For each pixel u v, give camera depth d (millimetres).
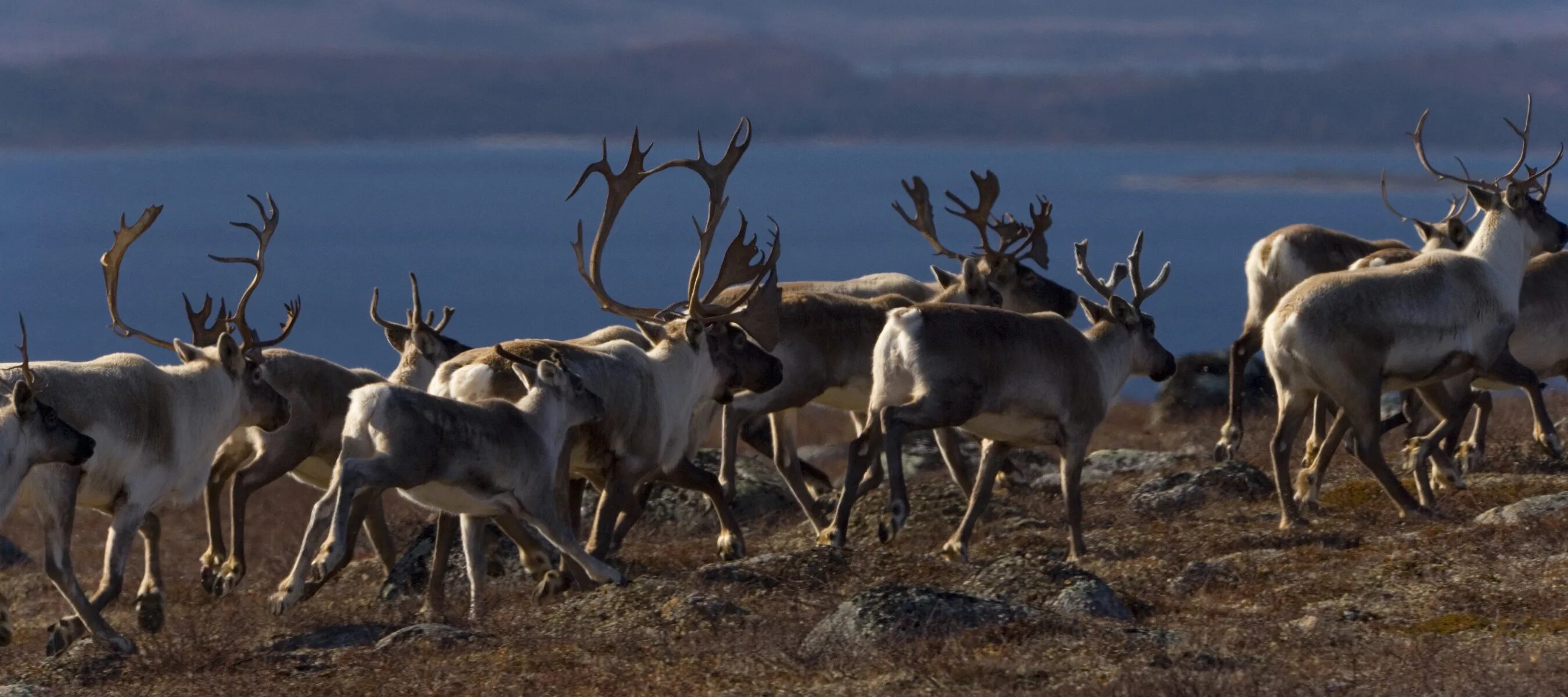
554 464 37125
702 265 44281
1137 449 72312
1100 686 27406
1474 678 27203
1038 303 58531
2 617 36094
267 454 43750
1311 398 44125
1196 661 29156
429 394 34906
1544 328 51219
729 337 44906
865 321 49531
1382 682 27297
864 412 51688
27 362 33250
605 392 40312
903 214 60719
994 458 42938
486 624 35531
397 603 40688
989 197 58938
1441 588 34469
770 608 35969
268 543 60781
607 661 31203
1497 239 46500
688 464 43906
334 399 44781
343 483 32969
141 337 40625
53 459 33844
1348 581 36000
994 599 32438
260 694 30000
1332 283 43719
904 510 40781
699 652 31484
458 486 35125
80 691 31234
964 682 28438
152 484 37219
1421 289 43969
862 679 29094
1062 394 42156
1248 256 60562
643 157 44469
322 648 34438
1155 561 40500
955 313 41531
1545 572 34969
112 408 36219
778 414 49688
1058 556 42750
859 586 37906
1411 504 44281
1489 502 46219
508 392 39094
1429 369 44125
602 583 37719
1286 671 28531
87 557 62906
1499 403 75812
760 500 54875
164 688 31266
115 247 42156
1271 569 38125
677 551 48406
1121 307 44969
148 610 39281
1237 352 56938
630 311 44406
